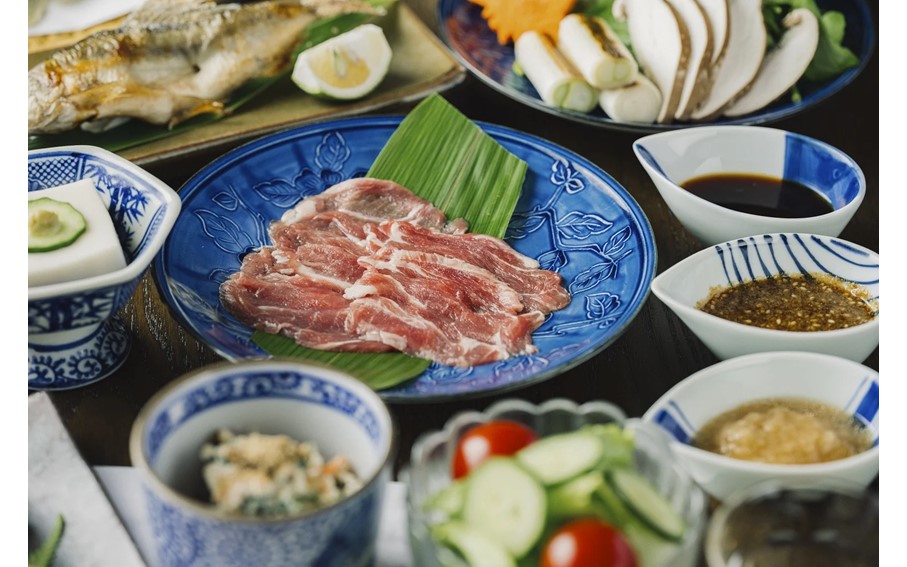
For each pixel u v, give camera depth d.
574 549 0.62
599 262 0.84
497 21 1.01
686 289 0.79
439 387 0.75
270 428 0.68
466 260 0.84
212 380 0.67
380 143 0.91
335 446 0.68
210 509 0.62
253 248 0.85
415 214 0.88
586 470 0.64
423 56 1.00
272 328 0.79
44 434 0.72
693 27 0.93
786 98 0.96
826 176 0.87
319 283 0.82
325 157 0.90
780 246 0.81
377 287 0.81
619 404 0.77
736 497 0.65
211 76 0.94
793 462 0.70
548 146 0.90
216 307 0.80
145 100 0.91
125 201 0.80
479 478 0.64
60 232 0.77
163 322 0.81
